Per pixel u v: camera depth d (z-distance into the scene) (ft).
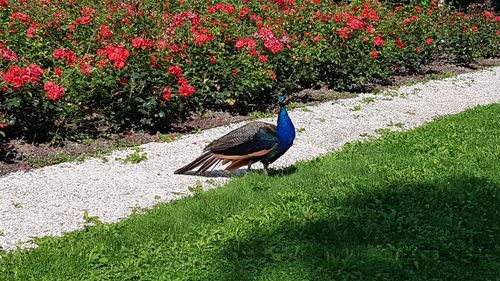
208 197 23.13
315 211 21.84
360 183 23.84
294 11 39.68
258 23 37.17
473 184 23.98
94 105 30.68
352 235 20.54
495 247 20.08
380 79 41.09
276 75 35.68
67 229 21.85
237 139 24.12
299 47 36.76
